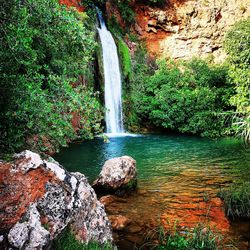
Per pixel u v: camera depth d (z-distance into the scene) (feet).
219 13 77.41
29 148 18.81
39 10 17.99
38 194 11.40
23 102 16.02
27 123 16.88
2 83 15.57
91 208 13.44
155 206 22.22
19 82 16.14
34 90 16.37
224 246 16.12
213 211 21.21
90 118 19.70
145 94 66.18
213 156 39.99
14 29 15.06
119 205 22.38
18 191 11.13
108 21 71.05
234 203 21.40
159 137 56.80
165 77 64.90
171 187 26.84
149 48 77.82
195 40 77.46
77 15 26.48
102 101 58.54
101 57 60.64
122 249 15.81
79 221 12.46
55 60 22.50
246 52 53.52
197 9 77.36
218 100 61.98
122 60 67.56
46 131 18.45
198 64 67.31
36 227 10.30
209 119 58.18
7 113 15.57
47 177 11.99
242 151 42.88
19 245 9.68
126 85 66.59
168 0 78.69
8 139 16.76
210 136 57.41
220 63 73.15
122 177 24.79
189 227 18.60
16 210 10.68
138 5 79.46
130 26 77.92
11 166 11.62
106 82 60.70
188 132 60.80
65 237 11.62
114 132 61.62
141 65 71.82
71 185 12.62
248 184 25.35
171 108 60.70
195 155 40.83
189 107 59.72
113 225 18.49
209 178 29.60
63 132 19.86
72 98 17.88
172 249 15.60
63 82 18.12
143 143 50.19
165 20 77.71
